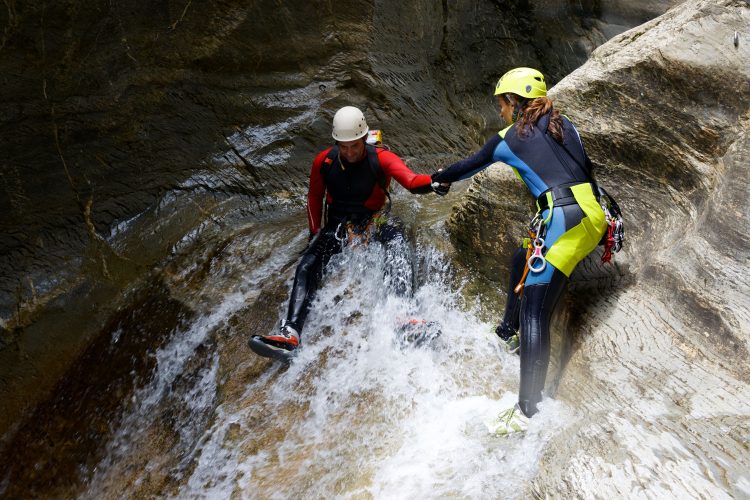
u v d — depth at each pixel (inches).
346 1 185.8
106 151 154.5
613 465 80.7
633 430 86.0
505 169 135.7
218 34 165.9
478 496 89.2
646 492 74.5
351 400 118.7
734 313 96.4
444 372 120.3
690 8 126.8
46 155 144.9
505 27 234.4
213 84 169.5
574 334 113.7
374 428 111.7
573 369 107.8
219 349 134.9
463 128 214.1
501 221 136.7
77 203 151.4
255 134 176.4
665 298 107.0
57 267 147.2
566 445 89.6
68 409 135.0
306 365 127.8
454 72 220.5
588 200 99.9
